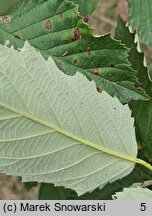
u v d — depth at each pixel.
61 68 0.23
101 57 0.23
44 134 0.21
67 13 0.23
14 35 0.23
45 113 0.21
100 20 0.44
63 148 0.22
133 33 0.24
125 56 0.23
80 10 0.24
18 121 0.21
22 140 0.21
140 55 0.23
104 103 0.22
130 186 0.25
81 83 0.21
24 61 0.20
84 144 0.22
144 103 0.23
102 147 0.22
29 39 0.23
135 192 0.23
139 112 0.23
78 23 0.23
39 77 0.21
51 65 0.21
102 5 0.43
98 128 0.22
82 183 0.22
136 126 0.24
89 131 0.22
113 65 0.23
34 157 0.21
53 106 0.21
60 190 0.29
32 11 0.23
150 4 0.25
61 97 0.21
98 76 0.23
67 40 0.23
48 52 0.23
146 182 0.24
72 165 0.22
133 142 0.22
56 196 0.29
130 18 0.25
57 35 0.23
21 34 0.23
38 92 0.21
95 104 0.22
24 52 0.20
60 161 0.22
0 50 0.20
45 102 0.21
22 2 0.23
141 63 0.23
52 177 0.22
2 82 0.20
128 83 0.23
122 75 0.23
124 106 0.22
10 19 0.23
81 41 0.23
